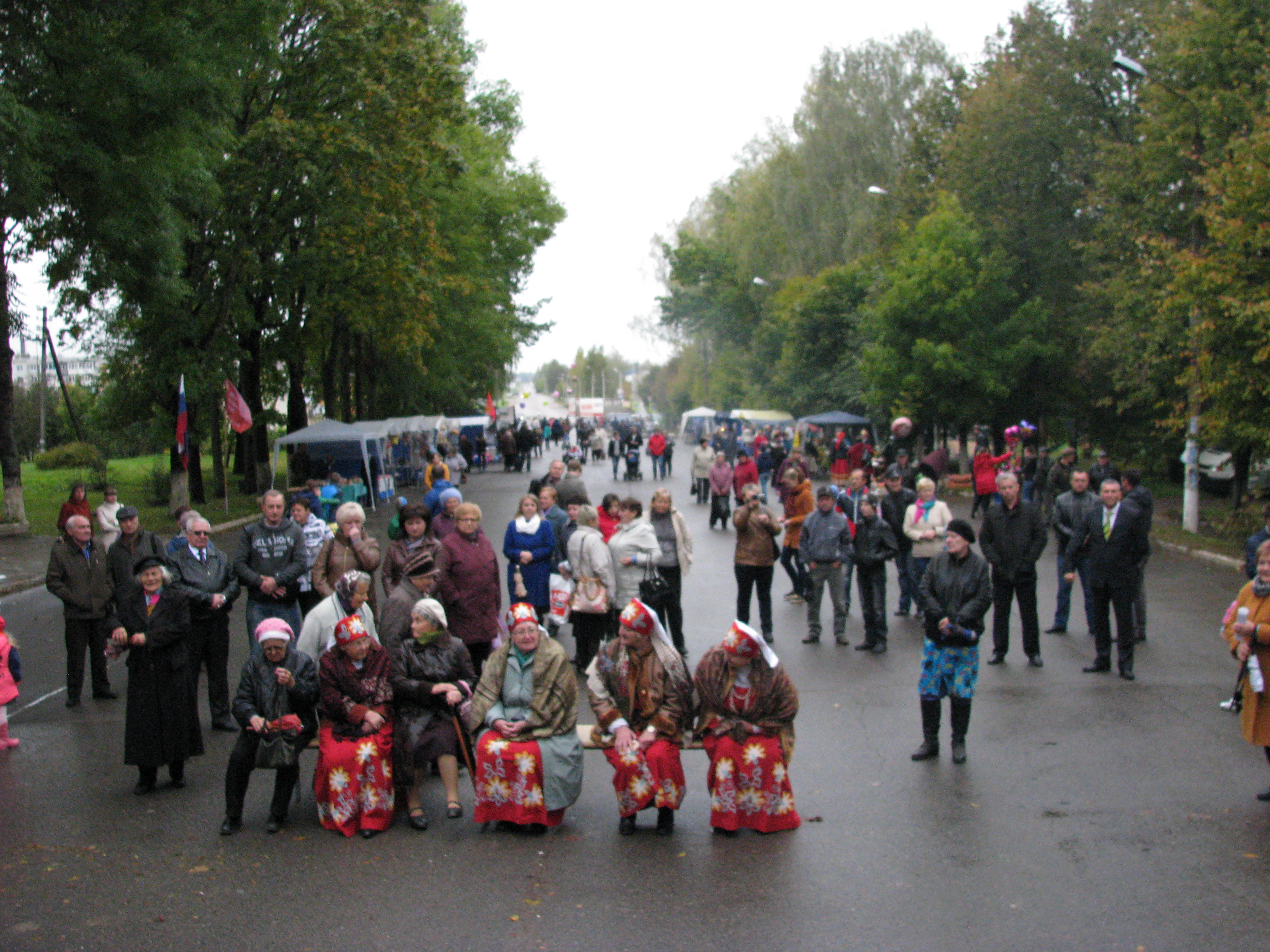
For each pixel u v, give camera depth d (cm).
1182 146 2236
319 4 2230
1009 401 3409
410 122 2436
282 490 3566
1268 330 1670
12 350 2308
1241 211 1750
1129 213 2514
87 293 2116
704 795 729
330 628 725
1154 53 2675
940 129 4281
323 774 660
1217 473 2853
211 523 2483
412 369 4344
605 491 3238
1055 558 1797
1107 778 733
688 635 1234
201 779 769
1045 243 3272
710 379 8725
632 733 647
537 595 1061
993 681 1006
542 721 654
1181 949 495
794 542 1405
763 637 1183
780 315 5116
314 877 589
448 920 534
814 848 620
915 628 1259
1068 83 3152
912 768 762
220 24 2092
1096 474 1834
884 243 4628
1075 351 3272
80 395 6625
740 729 636
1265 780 726
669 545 1089
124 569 995
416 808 672
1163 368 2384
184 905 555
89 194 1669
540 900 555
